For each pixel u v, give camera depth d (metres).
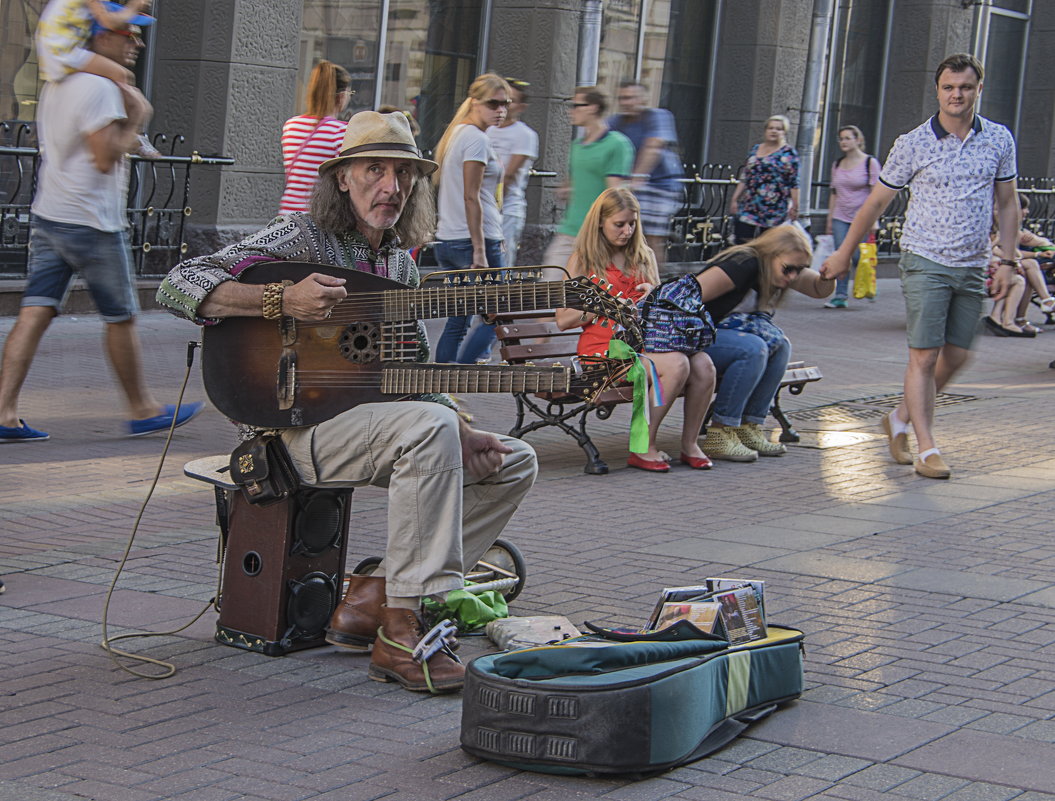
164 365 10.32
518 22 16.42
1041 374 12.53
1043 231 24.64
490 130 11.24
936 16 21.86
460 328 9.62
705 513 6.88
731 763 3.76
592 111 9.89
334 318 4.41
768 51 19.38
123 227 7.88
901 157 7.88
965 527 6.68
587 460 8.08
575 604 5.23
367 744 3.85
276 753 3.76
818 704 4.22
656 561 5.89
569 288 4.13
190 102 13.38
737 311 8.24
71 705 4.06
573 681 3.66
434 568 4.30
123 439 7.98
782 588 5.50
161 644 4.68
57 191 7.59
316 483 4.50
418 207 4.71
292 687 4.31
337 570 4.75
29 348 7.71
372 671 4.39
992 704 4.25
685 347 7.86
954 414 10.12
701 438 8.68
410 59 15.88
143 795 3.45
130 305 7.92
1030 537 6.50
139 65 13.42
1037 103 25.25
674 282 7.92
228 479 4.59
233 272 4.43
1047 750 3.89
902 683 4.43
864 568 5.84
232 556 4.65
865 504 7.17
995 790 3.61
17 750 3.71
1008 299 15.13
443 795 3.52
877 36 21.88
